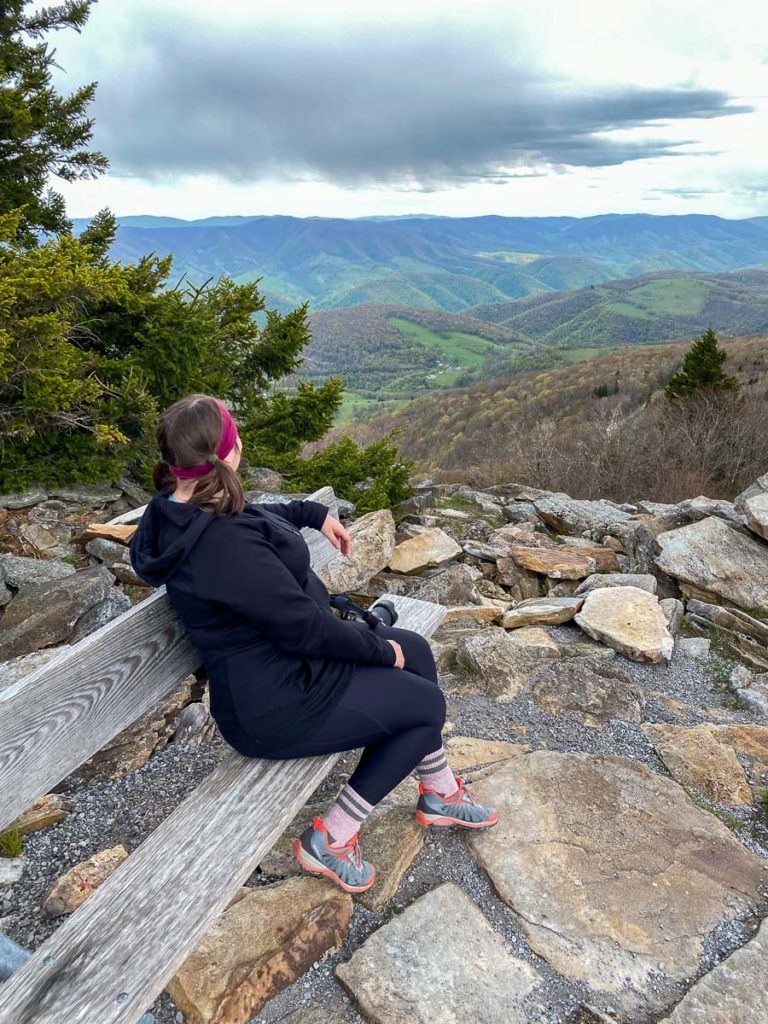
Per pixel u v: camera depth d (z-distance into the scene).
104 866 2.12
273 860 2.27
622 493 15.23
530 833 2.45
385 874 2.21
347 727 1.87
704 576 5.13
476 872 2.29
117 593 3.89
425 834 2.44
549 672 3.69
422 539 5.72
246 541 1.65
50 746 1.63
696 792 2.88
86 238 7.64
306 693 1.81
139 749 2.79
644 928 2.10
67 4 8.16
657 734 3.28
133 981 1.39
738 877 2.35
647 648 4.05
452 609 4.55
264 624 1.66
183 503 1.69
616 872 2.30
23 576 4.32
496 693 3.53
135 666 1.87
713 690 3.88
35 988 1.36
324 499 3.57
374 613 2.41
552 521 7.86
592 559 5.86
